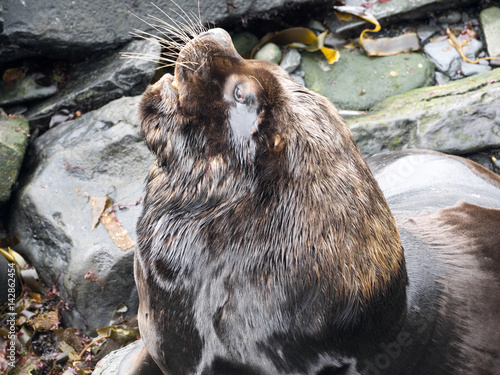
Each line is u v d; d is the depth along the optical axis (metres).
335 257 4.80
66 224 8.91
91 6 10.05
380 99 11.07
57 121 10.20
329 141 4.96
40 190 9.15
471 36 11.74
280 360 5.07
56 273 8.88
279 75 5.29
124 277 8.70
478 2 11.91
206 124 5.25
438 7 11.78
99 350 8.58
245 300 4.97
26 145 9.64
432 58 11.55
